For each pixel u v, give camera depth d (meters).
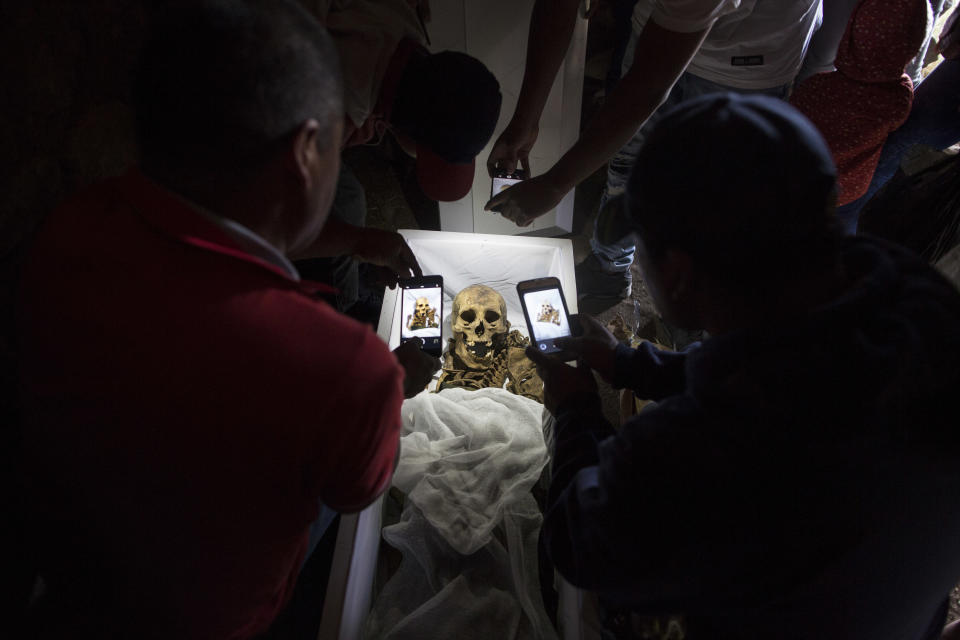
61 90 1.15
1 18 0.98
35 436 0.62
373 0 1.28
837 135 1.62
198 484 0.60
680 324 0.68
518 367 1.79
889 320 0.51
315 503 0.69
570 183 1.53
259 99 0.55
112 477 0.60
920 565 0.58
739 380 0.53
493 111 1.26
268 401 0.57
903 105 1.55
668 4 1.11
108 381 0.56
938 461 0.51
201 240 0.57
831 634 0.61
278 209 0.63
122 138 1.38
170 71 0.55
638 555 0.58
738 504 0.52
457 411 1.65
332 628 1.14
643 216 0.58
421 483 1.49
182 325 0.56
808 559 0.54
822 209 0.53
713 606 0.62
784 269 0.54
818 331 0.51
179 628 0.76
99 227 0.57
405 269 1.63
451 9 1.92
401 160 2.95
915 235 1.54
